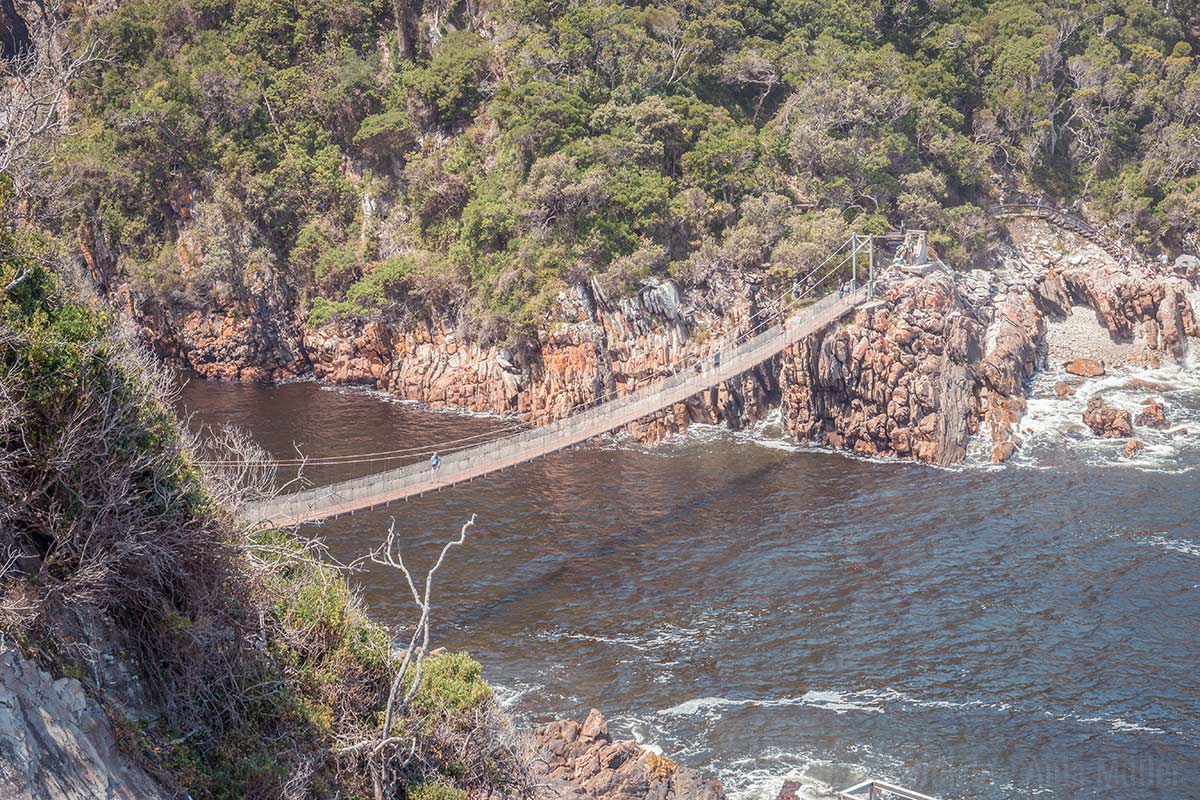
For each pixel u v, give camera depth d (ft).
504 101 386.93
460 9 436.35
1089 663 193.98
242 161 411.34
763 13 444.96
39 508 95.66
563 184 358.43
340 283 408.05
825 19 444.55
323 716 114.32
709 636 204.85
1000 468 301.02
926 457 308.40
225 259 400.88
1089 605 215.51
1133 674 190.29
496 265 367.45
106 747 89.04
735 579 229.45
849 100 393.09
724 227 376.27
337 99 421.18
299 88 426.51
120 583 99.71
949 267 375.45
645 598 220.43
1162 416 328.49
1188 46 494.59
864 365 317.01
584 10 403.34
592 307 353.10
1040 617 211.00
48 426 96.78
